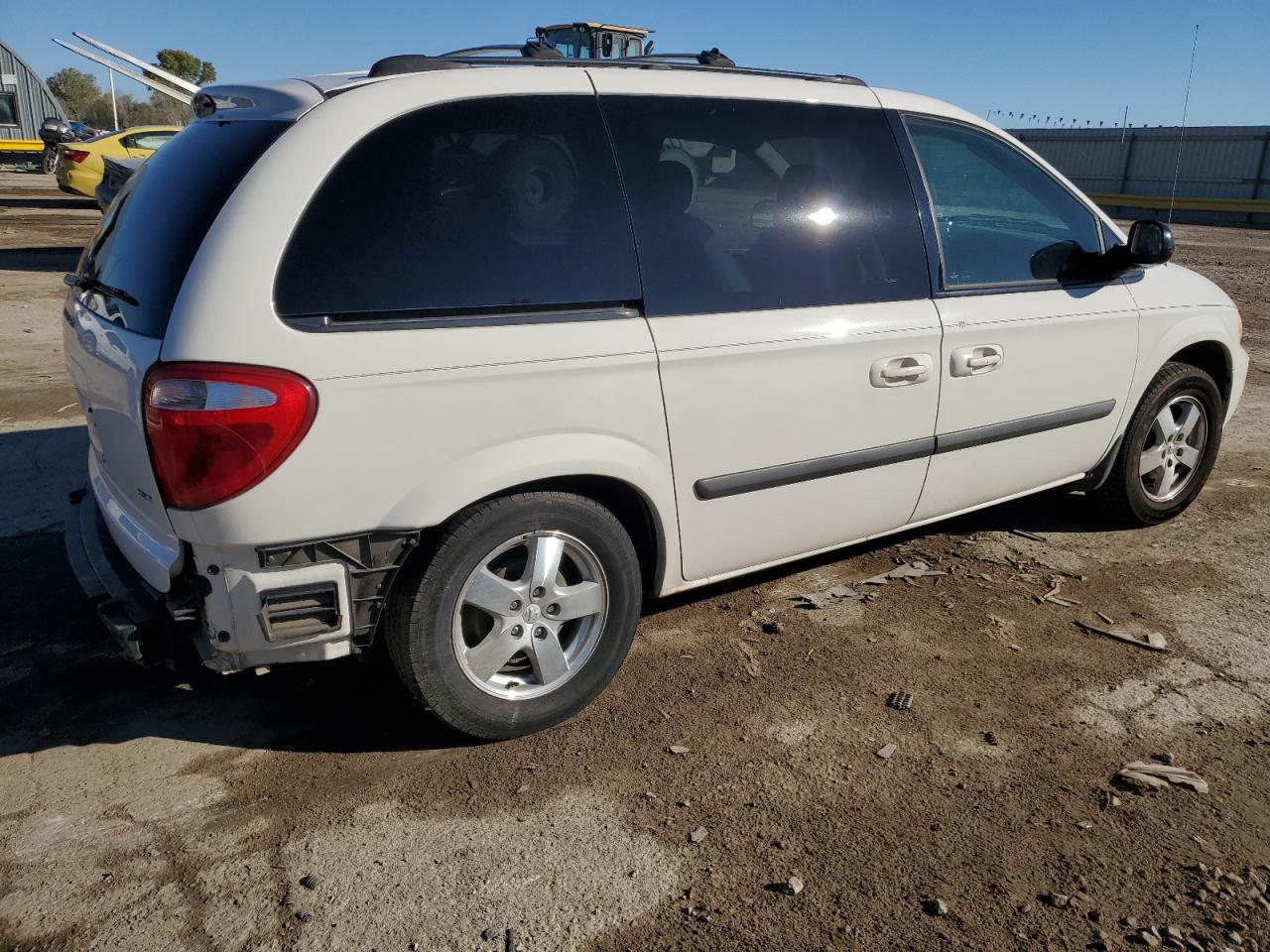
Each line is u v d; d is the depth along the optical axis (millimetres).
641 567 3400
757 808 2799
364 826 2715
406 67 2916
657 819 2754
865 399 3535
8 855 2578
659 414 3080
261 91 2971
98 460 3291
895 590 4160
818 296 3408
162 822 2719
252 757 3021
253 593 2613
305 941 2322
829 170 3504
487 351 2768
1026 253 4043
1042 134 35281
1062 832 2715
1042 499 5230
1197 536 4758
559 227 2941
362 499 2650
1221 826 2744
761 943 2330
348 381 2580
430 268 2732
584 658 3170
